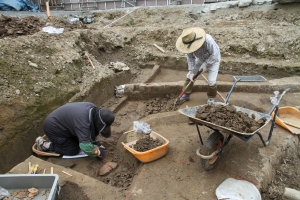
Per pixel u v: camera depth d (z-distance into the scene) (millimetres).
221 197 2148
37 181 2238
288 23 6168
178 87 4691
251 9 6809
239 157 2738
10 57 3736
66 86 4066
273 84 4613
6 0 8984
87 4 10570
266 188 2473
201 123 2430
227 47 6129
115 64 5402
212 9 7262
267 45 5859
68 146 3025
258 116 2648
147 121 3686
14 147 3084
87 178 2486
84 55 5102
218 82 4820
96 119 2703
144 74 5867
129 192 2338
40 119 3502
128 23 8062
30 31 5156
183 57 6090
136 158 2959
